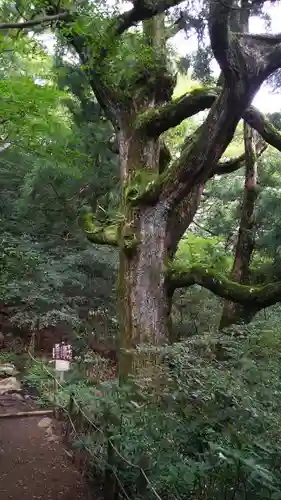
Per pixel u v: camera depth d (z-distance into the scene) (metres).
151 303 4.77
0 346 7.88
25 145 5.10
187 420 2.88
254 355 3.77
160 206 4.85
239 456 2.17
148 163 5.10
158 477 2.60
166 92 5.30
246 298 4.48
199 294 7.80
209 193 7.86
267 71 4.07
